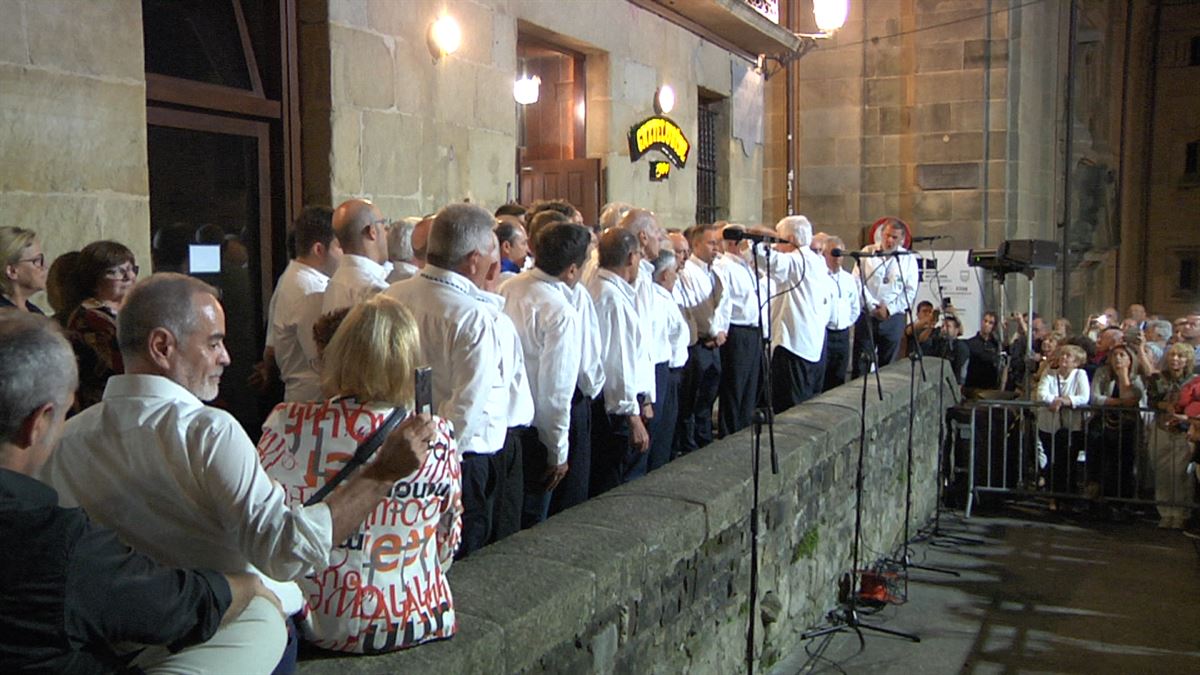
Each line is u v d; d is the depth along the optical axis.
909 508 6.18
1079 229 19.56
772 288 6.33
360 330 2.08
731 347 5.96
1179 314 23.11
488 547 2.88
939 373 7.26
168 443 1.71
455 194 6.53
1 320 1.46
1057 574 6.00
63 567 1.36
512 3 7.14
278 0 5.22
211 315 1.81
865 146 14.45
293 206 5.36
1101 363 9.07
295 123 5.35
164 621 1.50
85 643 1.41
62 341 1.50
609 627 2.86
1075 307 19.78
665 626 3.23
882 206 14.45
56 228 3.86
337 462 2.00
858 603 5.30
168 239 4.70
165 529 1.73
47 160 3.81
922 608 5.36
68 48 3.89
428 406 2.06
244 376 5.14
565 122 8.82
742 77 11.66
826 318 6.54
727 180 11.49
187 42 4.80
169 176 4.71
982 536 6.83
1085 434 7.30
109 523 1.71
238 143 5.10
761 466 3.95
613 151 8.73
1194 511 6.99
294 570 1.74
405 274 4.13
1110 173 21.20
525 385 3.43
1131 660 4.73
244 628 1.71
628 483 3.67
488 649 2.23
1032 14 14.93
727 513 3.60
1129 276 23.45
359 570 2.05
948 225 14.16
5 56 3.65
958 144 14.04
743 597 3.89
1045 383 7.68
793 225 6.29
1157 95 23.00
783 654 4.45
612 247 4.22
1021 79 14.20
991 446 7.47
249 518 1.70
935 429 7.22
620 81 8.80
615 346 4.19
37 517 1.36
